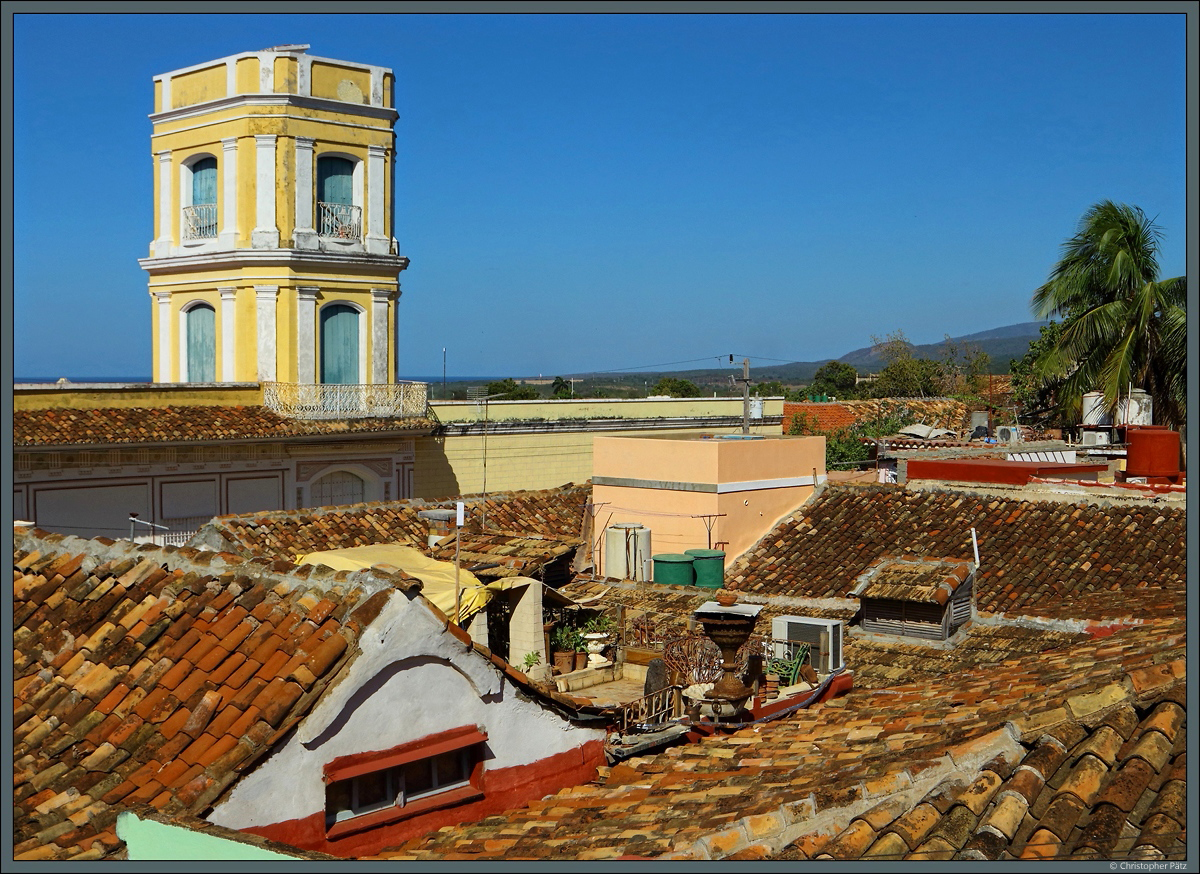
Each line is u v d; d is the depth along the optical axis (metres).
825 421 52.03
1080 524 19.17
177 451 29.09
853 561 20.17
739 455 21.83
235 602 9.42
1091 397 34.66
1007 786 6.32
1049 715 6.78
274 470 31.34
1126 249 34.91
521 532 23.12
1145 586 16.78
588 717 10.31
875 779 6.82
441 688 8.85
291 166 32.75
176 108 33.84
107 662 9.14
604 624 16.28
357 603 8.73
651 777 9.77
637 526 21.14
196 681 8.67
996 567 18.52
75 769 8.15
